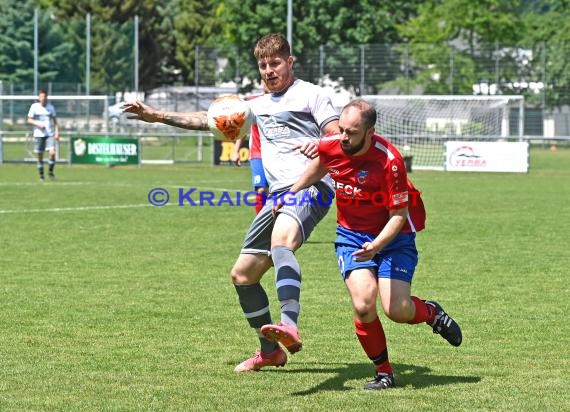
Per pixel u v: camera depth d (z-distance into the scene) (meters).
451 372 12.91
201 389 11.91
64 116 87.62
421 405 11.12
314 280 20.95
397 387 12.06
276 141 13.11
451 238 28.31
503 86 85.81
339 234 12.41
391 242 12.15
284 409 10.93
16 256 24.38
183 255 24.73
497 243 27.17
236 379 12.49
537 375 12.70
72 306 17.72
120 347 14.38
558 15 113.25
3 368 12.98
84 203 39.31
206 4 142.12
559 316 16.92
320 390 11.90
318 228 31.72
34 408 10.98
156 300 18.36
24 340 14.83
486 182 53.12
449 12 108.06
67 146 74.06
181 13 147.62
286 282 12.01
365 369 13.12
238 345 14.55
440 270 22.25
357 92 84.75
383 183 11.80
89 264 23.09
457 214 35.56
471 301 18.38
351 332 15.64
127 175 56.62
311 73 84.62
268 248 13.12
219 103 13.30
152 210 36.84
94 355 13.81
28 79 116.38
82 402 11.23
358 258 11.66
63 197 41.97
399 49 84.00
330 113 12.92
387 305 11.94
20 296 18.73
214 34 140.88
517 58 85.44
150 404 11.16
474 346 14.60
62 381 12.25
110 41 117.06
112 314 16.97
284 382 12.34
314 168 12.25
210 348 14.34
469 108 75.25
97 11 131.62
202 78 101.50
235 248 26.16
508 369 13.05
